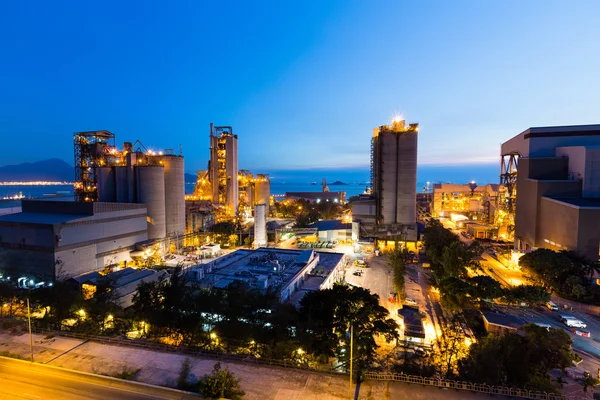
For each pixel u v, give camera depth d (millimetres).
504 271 86250
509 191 119875
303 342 38188
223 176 145375
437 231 102000
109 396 32719
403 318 52688
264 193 186375
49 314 51281
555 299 66312
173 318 43938
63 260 71125
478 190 190000
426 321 57312
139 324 49000
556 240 81812
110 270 76562
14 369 37625
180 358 39969
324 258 83500
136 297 51188
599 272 68750
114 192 103562
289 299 54969
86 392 33375
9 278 70375
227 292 48250
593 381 36219
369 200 115750
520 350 36875
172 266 85250
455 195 189250
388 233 109688
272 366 37906
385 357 43312
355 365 37250
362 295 44531
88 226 77312
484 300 59531
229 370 37062
